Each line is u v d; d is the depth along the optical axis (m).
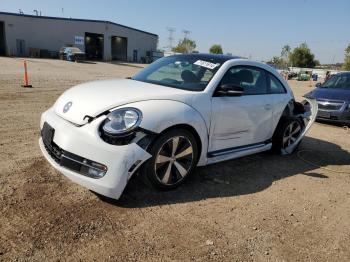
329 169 5.20
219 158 4.24
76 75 19.58
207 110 3.88
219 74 4.19
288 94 5.40
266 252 2.88
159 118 3.34
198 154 3.96
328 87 10.15
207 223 3.22
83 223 3.00
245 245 2.95
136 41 58.38
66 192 3.52
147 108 3.36
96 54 52.47
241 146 4.62
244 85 4.59
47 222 2.96
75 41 48.66
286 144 5.54
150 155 3.30
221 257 2.75
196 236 3.00
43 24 45.50
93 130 3.19
